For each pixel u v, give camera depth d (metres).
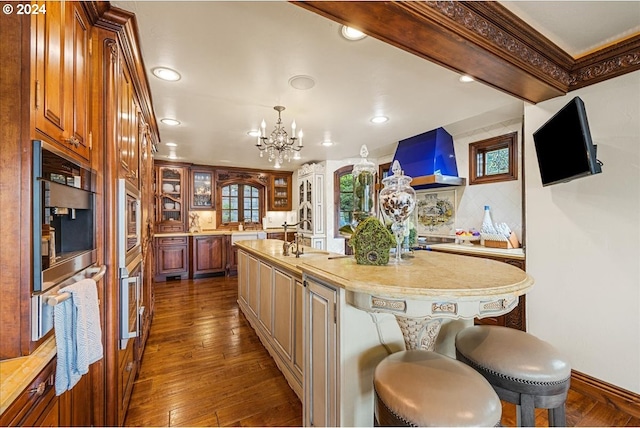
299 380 1.97
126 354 1.77
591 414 1.82
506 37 1.56
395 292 1.03
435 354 1.15
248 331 3.08
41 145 0.86
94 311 1.07
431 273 1.26
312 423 1.54
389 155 5.07
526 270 2.32
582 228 2.01
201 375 2.23
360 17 1.21
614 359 1.88
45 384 0.87
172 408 1.85
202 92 2.35
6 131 0.82
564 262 2.10
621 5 1.45
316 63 1.92
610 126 1.88
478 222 3.54
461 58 1.55
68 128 1.09
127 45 1.56
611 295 1.89
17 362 0.81
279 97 2.46
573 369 2.06
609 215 1.90
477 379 0.97
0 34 0.82
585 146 1.72
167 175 5.57
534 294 2.26
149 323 3.02
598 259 1.94
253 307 3.15
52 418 0.93
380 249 1.45
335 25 1.53
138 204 2.03
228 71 2.01
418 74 2.08
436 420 0.82
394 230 1.58
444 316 1.06
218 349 2.67
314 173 5.45
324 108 2.73
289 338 2.15
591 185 1.97
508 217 3.24
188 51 1.76
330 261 1.64
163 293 4.54
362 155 1.74
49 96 0.94
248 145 4.18
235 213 6.40
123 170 1.61
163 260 5.34
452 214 3.84
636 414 1.78
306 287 1.60
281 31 1.58
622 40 1.75
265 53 1.79
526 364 1.09
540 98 2.15
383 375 1.01
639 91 1.77
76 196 1.14
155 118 2.94
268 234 6.27
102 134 1.38
